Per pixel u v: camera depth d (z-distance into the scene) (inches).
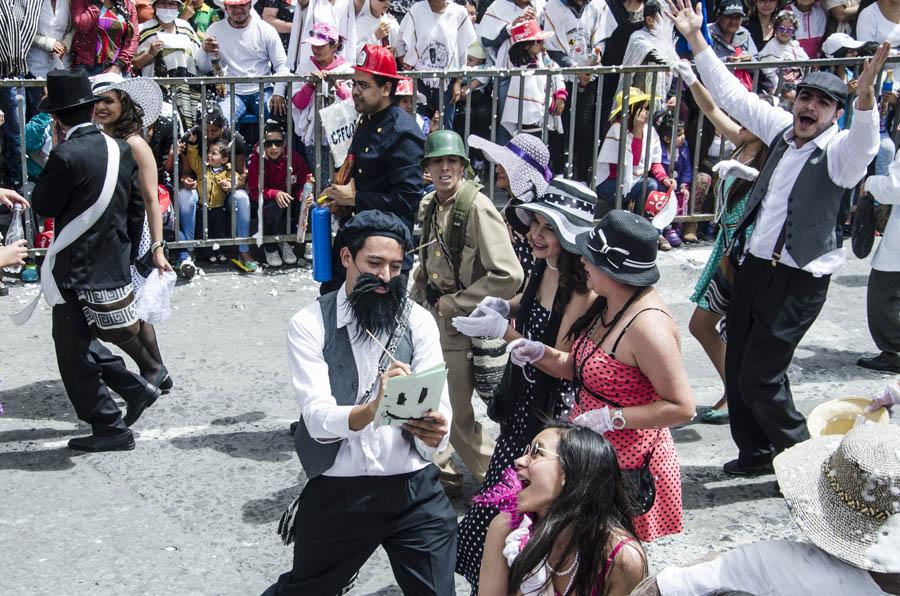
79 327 215.9
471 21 387.9
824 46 383.6
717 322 237.0
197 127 331.3
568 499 114.3
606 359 149.7
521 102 327.0
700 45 219.5
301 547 145.7
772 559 102.0
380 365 142.0
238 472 217.8
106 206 211.8
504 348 198.7
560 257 159.9
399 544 145.1
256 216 335.9
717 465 228.7
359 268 142.0
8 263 208.7
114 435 223.3
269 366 268.7
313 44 345.7
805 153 201.0
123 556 187.3
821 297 205.2
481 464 206.5
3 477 212.1
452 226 193.8
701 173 371.9
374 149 215.3
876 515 98.0
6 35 327.6
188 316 297.9
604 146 354.3
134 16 347.6
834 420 161.3
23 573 180.9
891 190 246.7
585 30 382.0
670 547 196.5
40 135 328.8
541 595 116.0
